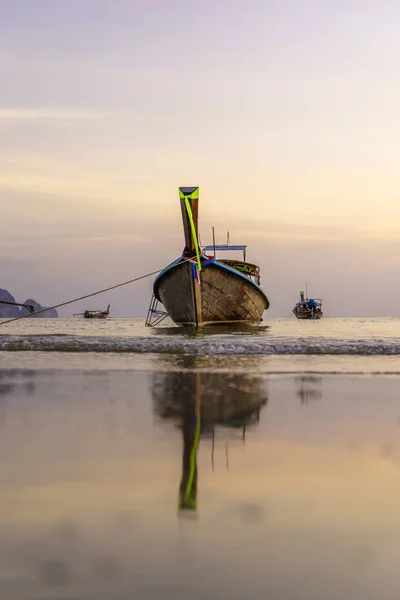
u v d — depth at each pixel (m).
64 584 1.98
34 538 2.38
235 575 2.07
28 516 2.66
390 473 3.53
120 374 9.55
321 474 3.50
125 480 3.30
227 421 5.43
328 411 6.07
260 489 3.16
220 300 30.16
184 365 11.13
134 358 12.58
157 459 3.85
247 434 4.82
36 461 3.74
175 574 2.07
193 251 28.25
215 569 2.11
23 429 4.89
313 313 90.38
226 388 7.94
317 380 8.92
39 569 2.09
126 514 2.70
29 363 11.38
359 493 3.09
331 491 3.12
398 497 3.01
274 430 5.01
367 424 5.32
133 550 2.27
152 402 6.61
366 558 2.22
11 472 3.46
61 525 2.54
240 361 11.96
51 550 2.26
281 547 2.31
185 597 1.90
